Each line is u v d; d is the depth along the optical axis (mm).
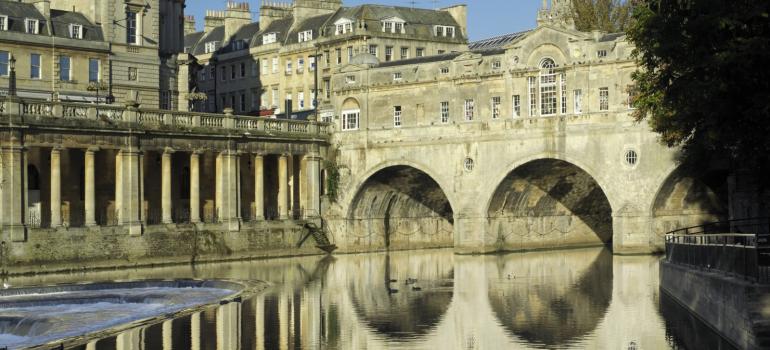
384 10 110688
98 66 84375
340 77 84625
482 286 55094
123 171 68750
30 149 70688
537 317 42781
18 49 79500
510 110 76312
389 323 41844
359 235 83438
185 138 72875
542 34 74938
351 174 83312
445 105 79688
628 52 70750
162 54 91938
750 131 38469
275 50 117438
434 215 89812
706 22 36469
